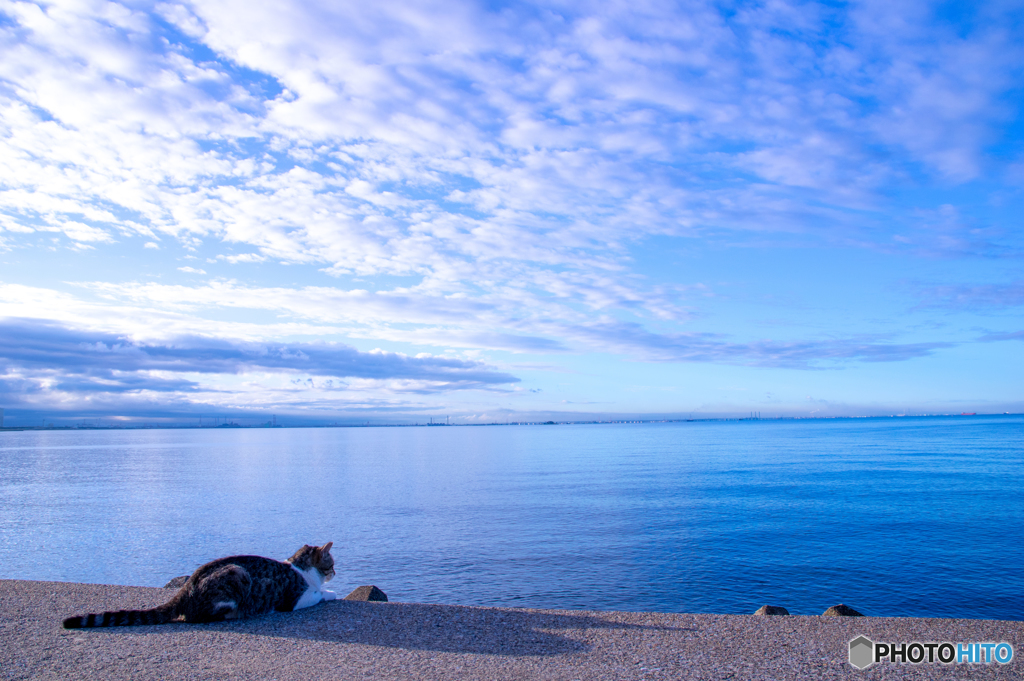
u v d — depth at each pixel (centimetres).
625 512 3388
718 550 2345
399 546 2536
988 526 2728
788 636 518
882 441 12512
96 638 536
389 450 13675
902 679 423
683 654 480
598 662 466
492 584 1923
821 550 2311
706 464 7256
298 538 2775
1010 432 16262
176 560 2362
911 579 1892
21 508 3947
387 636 536
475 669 455
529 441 19062
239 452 13362
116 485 5597
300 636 540
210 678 440
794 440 14400
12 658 484
